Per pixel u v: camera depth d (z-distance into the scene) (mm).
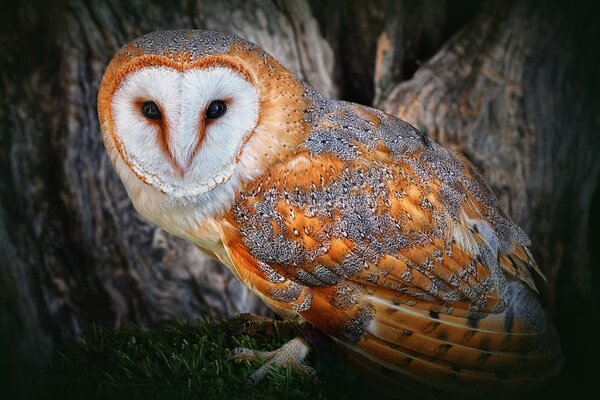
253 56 939
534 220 1297
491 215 984
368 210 943
